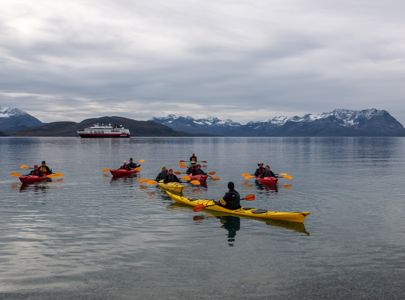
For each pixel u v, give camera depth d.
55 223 17.78
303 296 10.26
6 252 13.59
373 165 51.84
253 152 92.56
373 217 19.30
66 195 25.72
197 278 11.37
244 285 10.92
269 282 11.11
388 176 37.97
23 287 10.73
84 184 31.16
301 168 47.47
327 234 16.08
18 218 18.78
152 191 27.52
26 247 14.16
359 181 33.97
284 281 11.18
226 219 18.73
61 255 13.30
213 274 11.66
